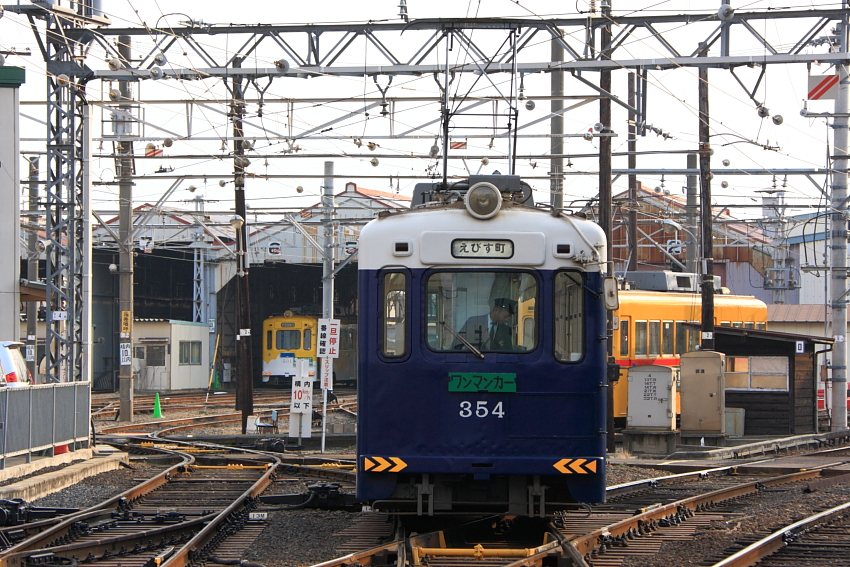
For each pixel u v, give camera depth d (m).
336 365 120.94
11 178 43.28
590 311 22.19
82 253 44.66
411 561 19.41
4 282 43.16
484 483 22.55
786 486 35.06
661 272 62.53
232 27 43.22
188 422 66.94
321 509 27.88
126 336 65.19
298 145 49.62
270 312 128.38
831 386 63.81
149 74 43.94
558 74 54.41
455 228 22.17
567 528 24.23
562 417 21.94
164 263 114.75
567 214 22.59
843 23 50.66
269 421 61.25
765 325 70.44
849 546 22.00
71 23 44.72
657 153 52.59
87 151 44.88
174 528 23.55
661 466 42.03
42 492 30.98
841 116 53.09
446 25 42.34
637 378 48.84
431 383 21.91
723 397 51.69
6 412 32.03
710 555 21.08
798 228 112.94
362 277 22.30
